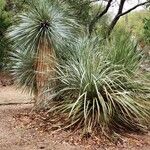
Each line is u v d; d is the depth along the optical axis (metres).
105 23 15.91
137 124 6.60
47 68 7.24
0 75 14.10
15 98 10.30
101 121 6.24
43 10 7.35
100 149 5.73
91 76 6.34
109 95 6.16
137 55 7.10
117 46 6.98
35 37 7.33
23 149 5.64
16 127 6.59
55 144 5.86
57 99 6.96
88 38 7.82
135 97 6.55
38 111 7.36
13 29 8.06
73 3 12.90
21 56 7.93
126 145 5.95
